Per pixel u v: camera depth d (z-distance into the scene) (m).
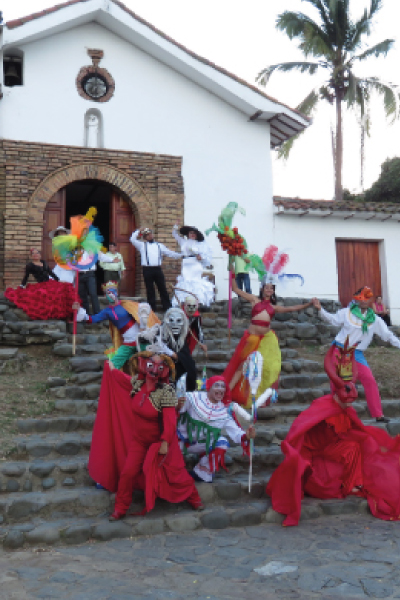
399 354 10.33
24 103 12.34
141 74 13.23
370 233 14.62
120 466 5.41
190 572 4.28
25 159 12.19
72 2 12.34
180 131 13.38
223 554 4.60
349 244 14.66
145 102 13.20
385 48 22.34
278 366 6.20
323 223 14.27
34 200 12.20
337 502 5.66
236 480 5.84
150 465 5.13
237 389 6.19
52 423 6.57
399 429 6.96
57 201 12.67
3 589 4.00
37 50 12.55
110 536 4.94
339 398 5.92
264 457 6.26
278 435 6.78
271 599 3.87
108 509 5.36
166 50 12.91
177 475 5.30
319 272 14.08
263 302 6.49
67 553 4.66
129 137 13.02
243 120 13.86
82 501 5.32
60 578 4.18
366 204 14.59
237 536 5.01
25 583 4.10
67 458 6.01
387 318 13.40
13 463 5.73
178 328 6.05
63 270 10.46
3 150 12.05
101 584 4.08
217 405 5.70
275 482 5.45
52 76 12.60
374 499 5.68
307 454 5.96
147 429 5.20
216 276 13.18
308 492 5.83
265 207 13.79
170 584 4.09
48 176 12.32
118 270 11.93
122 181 12.84
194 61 13.06
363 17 22.45
